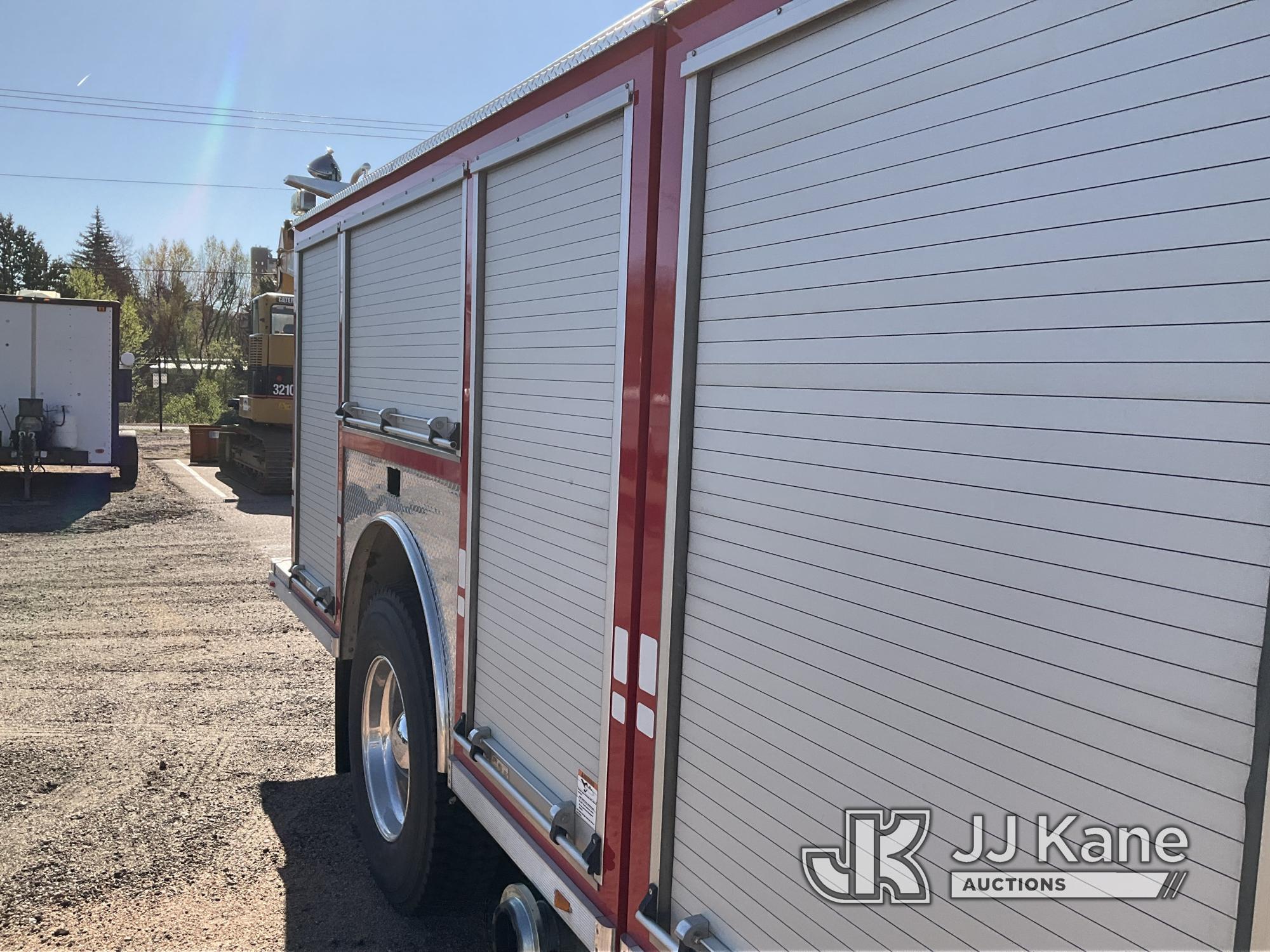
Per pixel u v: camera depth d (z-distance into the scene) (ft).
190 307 180.45
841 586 4.67
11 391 46.11
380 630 11.26
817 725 4.82
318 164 16.48
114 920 10.60
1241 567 3.10
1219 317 3.17
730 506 5.46
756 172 5.26
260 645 22.26
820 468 4.80
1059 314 3.66
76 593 27.30
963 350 4.04
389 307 11.44
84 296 131.34
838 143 4.70
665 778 5.96
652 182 6.13
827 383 4.75
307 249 15.37
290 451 52.37
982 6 3.98
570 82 7.15
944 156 4.14
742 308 5.35
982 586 3.95
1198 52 3.24
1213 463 3.18
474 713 8.89
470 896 10.23
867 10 4.55
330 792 14.20
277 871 11.85
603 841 6.61
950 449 4.10
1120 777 3.44
